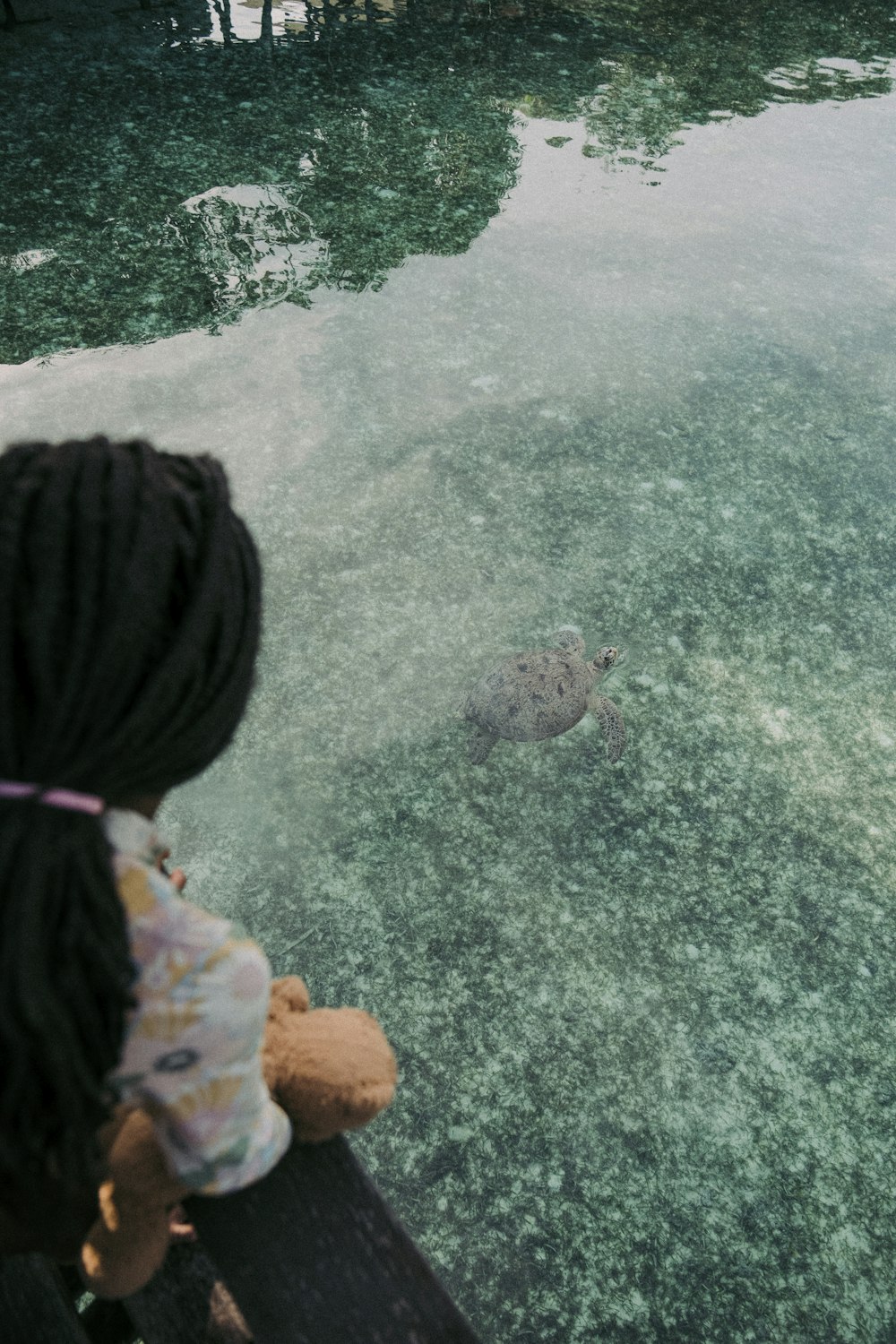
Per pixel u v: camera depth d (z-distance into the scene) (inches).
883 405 177.6
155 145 221.6
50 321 174.9
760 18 316.8
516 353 181.6
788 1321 81.4
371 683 128.5
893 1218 87.3
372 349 178.5
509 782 119.7
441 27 288.4
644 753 123.3
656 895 110.0
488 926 106.4
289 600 136.9
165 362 169.8
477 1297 81.9
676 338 188.9
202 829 112.7
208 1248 37.6
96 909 22.2
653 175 234.7
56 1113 22.2
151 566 21.9
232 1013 26.4
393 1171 88.7
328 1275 37.2
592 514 153.3
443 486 155.3
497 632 135.6
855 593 144.6
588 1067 96.0
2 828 21.3
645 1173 89.3
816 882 111.9
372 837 113.5
